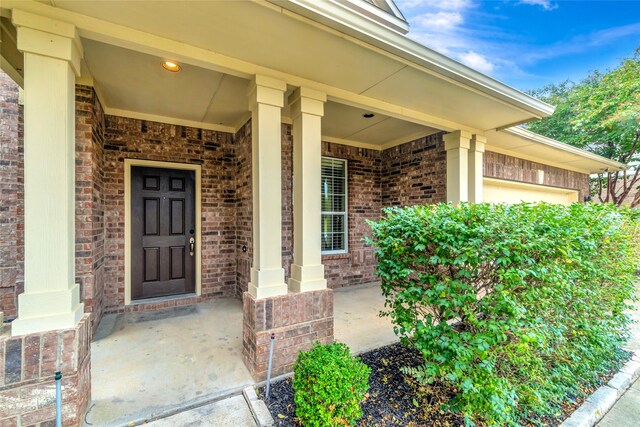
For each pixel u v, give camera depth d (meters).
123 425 1.82
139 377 2.34
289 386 2.23
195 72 2.84
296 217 2.80
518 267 1.94
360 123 4.44
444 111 3.54
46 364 1.62
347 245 5.51
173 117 4.16
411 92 3.04
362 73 2.66
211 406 2.01
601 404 2.12
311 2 1.86
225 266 4.59
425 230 2.12
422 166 4.94
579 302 2.37
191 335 3.18
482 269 2.05
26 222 1.65
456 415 1.88
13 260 3.31
